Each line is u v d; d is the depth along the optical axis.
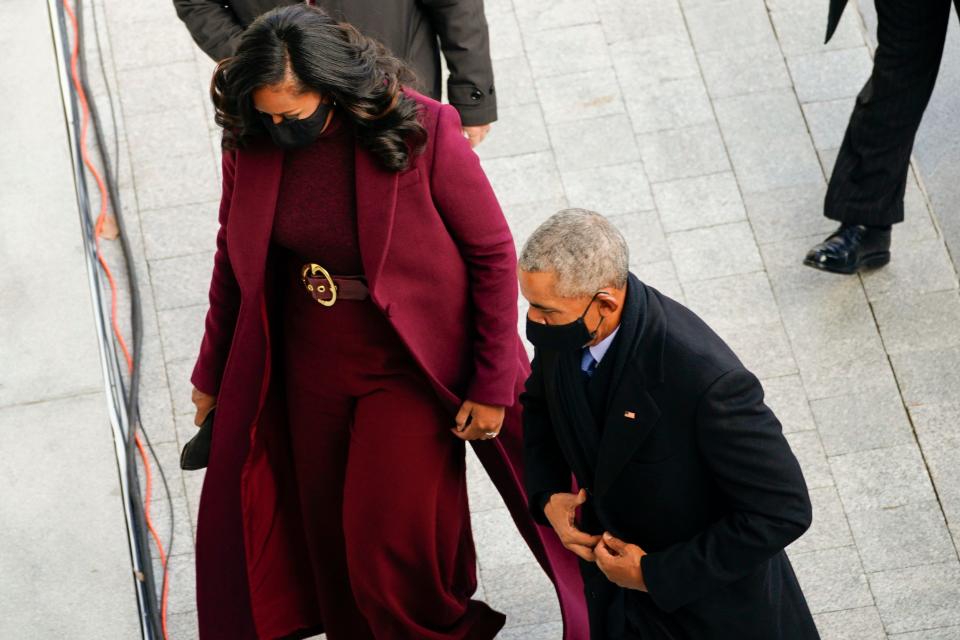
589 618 5.44
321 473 5.73
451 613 6.00
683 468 4.47
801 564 6.91
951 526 6.96
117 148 8.89
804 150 8.48
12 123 8.82
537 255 4.15
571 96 8.86
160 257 8.39
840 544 6.96
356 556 5.61
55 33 9.16
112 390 7.70
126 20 9.49
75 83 9.16
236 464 5.66
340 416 5.51
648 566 4.71
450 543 5.78
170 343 8.03
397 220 4.82
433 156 4.77
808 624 5.30
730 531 4.48
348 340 5.23
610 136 8.65
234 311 5.50
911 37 6.96
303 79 4.34
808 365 7.61
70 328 7.89
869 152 7.38
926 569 6.83
